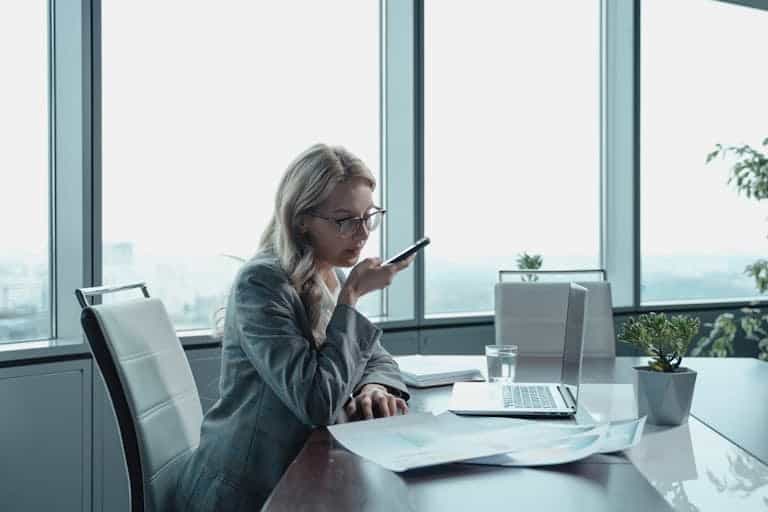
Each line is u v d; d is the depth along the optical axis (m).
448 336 3.70
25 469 2.52
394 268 1.61
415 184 3.60
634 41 4.18
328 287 1.76
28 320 2.76
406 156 3.62
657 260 4.42
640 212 4.26
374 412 1.53
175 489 1.48
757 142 4.75
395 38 3.63
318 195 1.54
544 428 1.31
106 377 1.39
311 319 1.55
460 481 1.07
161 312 1.70
